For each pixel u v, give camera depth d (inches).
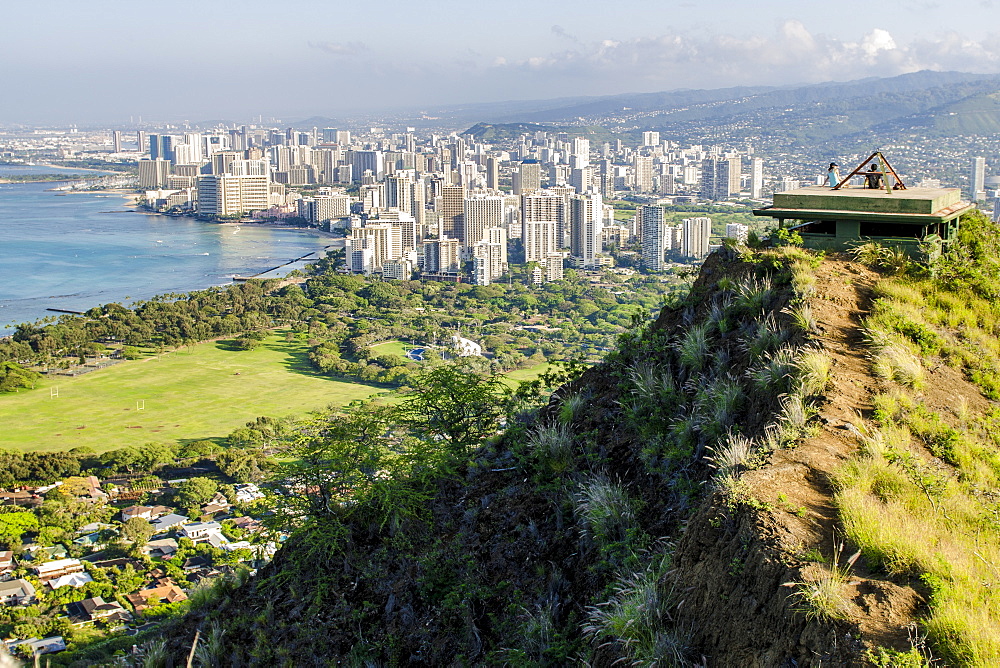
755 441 363.9
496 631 399.2
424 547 487.2
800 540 281.6
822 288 455.5
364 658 433.1
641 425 451.2
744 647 267.4
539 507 455.2
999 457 356.2
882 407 367.6
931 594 254.7
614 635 314.2
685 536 318.7
